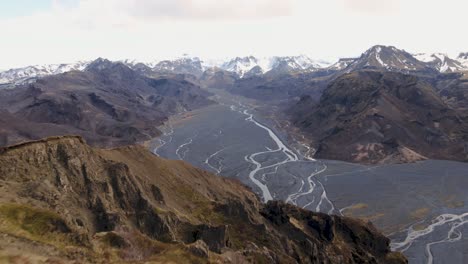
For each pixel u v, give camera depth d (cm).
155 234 11375
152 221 11631
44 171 11206
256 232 13400
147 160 16438
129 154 16138
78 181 11544
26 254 7600
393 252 15525
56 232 8744
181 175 17212
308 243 13788
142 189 12762
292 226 14488
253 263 11412
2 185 9962
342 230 15900
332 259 13825
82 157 12144
